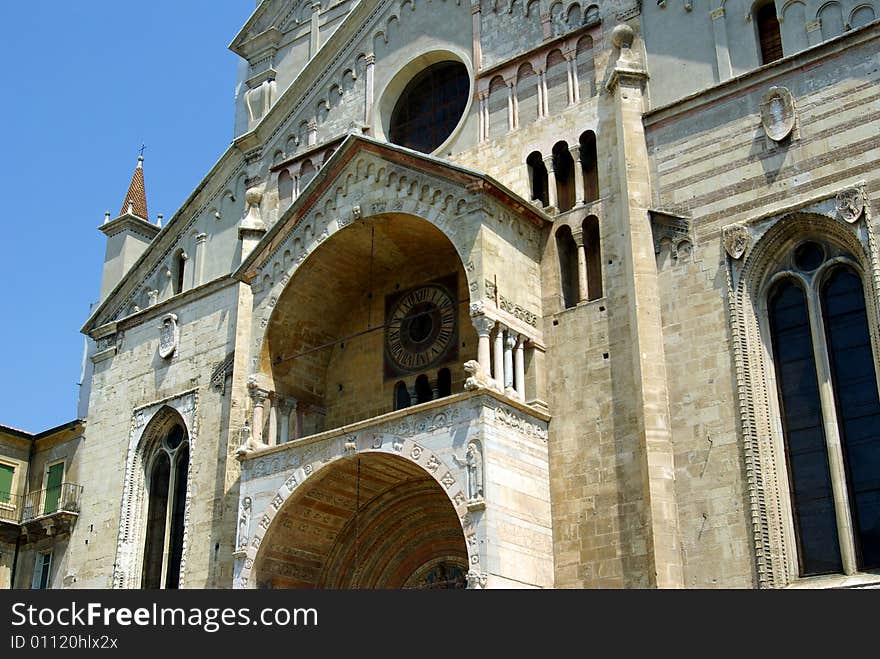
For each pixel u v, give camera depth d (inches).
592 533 1425.9
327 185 1716.3
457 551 1626.5
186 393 1952.5
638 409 1423.5
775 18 1531.7
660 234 1497.3
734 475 1343.5
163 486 1975.9
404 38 1924.2
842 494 1279.5
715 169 1478.8
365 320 1807.3
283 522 1585.9
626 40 1610.5
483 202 1526.8
